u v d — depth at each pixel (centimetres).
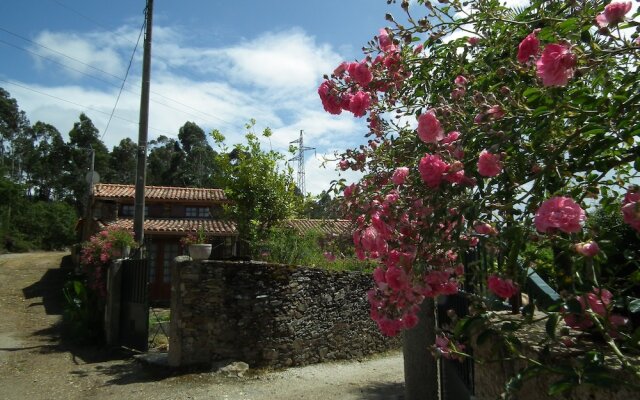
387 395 688
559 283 195
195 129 6412
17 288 1922
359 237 255
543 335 213
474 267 215
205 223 1925
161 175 5856
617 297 171
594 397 157
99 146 6506
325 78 282
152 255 1805
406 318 227
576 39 181
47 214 4997
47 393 691
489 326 205
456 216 187
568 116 184
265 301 856
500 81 239
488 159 180
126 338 962
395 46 266
